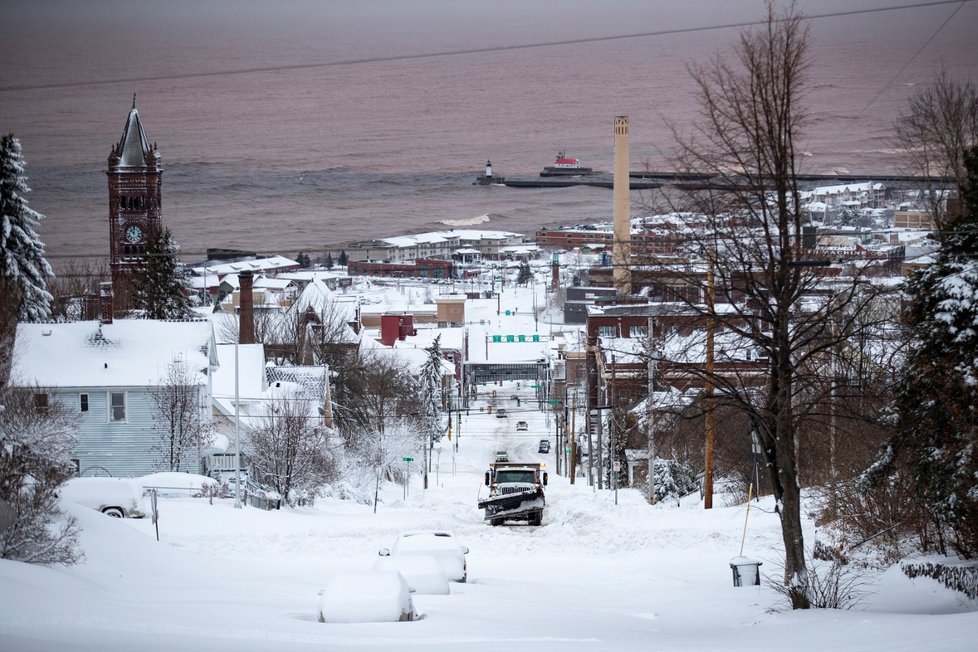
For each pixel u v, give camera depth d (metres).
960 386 37.12
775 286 38.53
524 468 88.88
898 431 39.91
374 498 111.25
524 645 26.72
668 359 47.41
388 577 32.25
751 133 38.53
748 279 39.22
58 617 28.45
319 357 166.38
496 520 85.38
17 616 28.25
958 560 40.00
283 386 125.75
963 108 99.69
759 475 84.81
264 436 96.69
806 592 37.94
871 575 42.75
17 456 43.97
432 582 40.22
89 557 46.19
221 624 29.17
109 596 35.59
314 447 99.12
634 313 127.56
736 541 61.16
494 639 28.12
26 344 102.75
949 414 38.03
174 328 109.56
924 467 38.88
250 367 123.38
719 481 102.06
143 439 104.31
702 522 70.44
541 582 49.38
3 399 57.28
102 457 103.81
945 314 37.56
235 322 169.38
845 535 50.34
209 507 76.94
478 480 172.88
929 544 43.97
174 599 36.41
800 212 39.69
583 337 194.62
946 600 37.22
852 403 44.84
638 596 44.44
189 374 104.81
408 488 145.62
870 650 25.16
